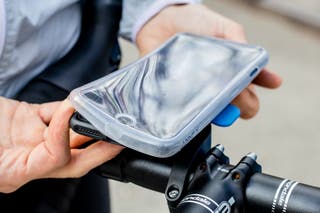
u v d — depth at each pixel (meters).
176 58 0.70
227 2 3.32
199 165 0.57
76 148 0.66
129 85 0.62
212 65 0.68
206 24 0.93
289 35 3.02
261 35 3.00
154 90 0.62
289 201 0.53
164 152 0.53
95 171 0.65
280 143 2.19
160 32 0.95
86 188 0.92
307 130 2.27
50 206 0.79
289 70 2.68
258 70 0.70
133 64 0.67
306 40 2.99
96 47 0.86
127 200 1.83
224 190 0.54
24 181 0.66
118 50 0.94
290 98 2.46
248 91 0.81
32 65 0.81
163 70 0.66
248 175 0.56
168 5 0.94
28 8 0.75
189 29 0.94
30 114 0.73
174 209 0.55
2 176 0.65
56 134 0.61
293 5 3.25
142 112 0.57
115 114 0.56
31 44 0.79
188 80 0.64
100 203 0.96
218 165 0.57
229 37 0.91
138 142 0.54
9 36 0.74
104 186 0.97
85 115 0.57
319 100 2.46
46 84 0.80
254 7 3.26
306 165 2.09
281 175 2.04
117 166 0.61
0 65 0.77
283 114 2.35
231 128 2.25
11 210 0.77
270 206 0.53
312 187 0.53
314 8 3.25
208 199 0.53
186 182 0.57
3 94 0.81
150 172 0.59
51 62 0.85
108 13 0.89
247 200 0.54
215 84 0.63
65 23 0.85
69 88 0.80
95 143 0.63
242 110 0.81
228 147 2.15
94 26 0.88
